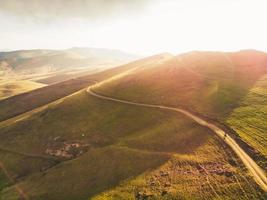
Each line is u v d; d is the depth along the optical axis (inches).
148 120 3875.5
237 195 1977.1
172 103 4215.1
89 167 3110.2
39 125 4904.0
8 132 4968.0
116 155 3149.6
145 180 2507.4
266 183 2025.1
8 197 3090.6
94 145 3747.5
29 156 4050.2
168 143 3061.0
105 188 2593.5
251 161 2331.4
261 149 2466.8
